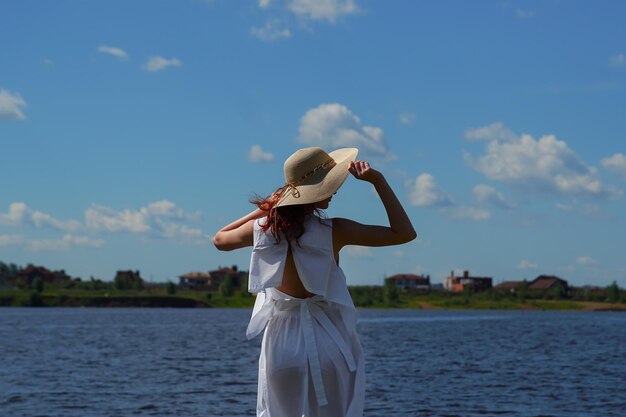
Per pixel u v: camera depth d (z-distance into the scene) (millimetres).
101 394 23312
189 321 111938
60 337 63875
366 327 91125
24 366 34344
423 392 23938
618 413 19453
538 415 19047
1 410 19719
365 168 4812
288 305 4887
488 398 22406
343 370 4789
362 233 4848
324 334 4809
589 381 27703
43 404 20938
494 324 105062
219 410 19844
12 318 124188
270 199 4930
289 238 4793
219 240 5000
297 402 4773
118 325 94375
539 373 31156
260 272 4809
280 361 4781
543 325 101750
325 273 4801
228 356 41562
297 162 4848
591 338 65062
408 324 103062
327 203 4992
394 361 38125
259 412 4879
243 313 171625
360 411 4812
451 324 103750
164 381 27531
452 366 34875
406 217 4844
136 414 19109
